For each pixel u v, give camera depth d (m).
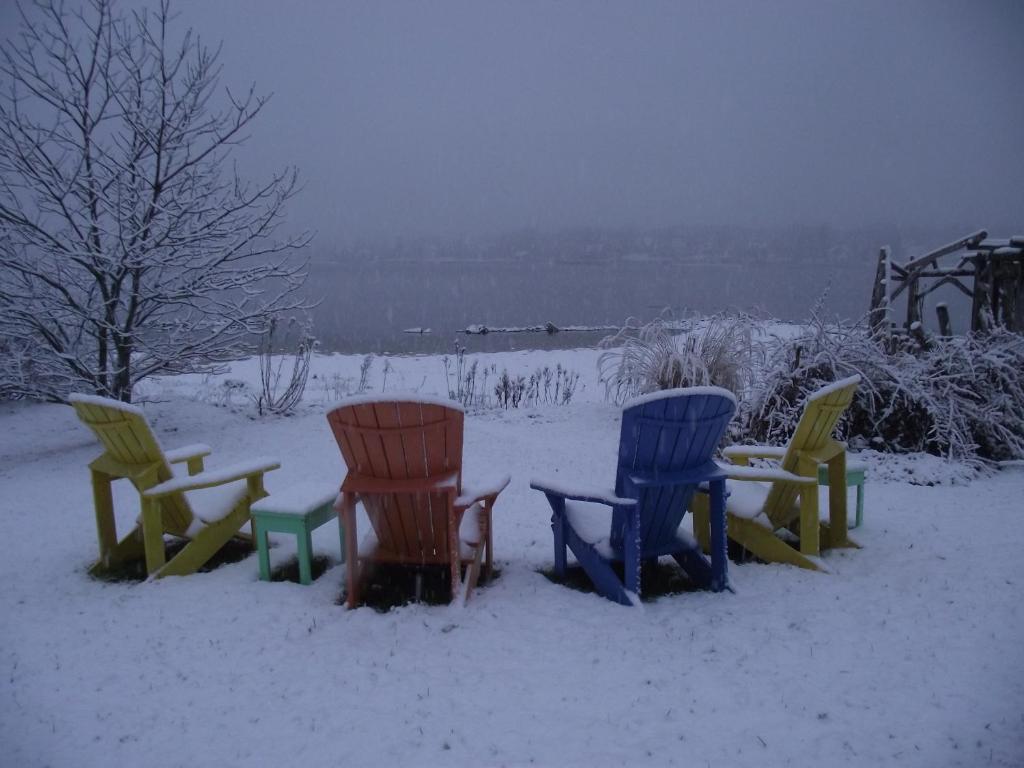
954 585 3.93
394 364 14.30
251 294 8.77
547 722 2.73
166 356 8.55
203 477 4.21
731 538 4.48
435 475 3.73
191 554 4.25
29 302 7.95
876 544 4.64
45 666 3.23
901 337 8.46
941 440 6.80
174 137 7.99
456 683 3.01
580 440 7.69
